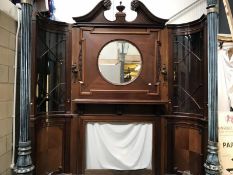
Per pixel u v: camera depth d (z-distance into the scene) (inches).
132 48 86.8
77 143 86.6
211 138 65.3
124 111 87.4
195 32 80.6
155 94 85.4
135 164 88.0
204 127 74.9
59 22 83.3
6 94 73.2
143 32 85.8
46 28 80.4
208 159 65.1
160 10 93.5
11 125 77.0
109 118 86.7
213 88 65.2
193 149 80.1
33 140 72.6
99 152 88.3
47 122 81.0
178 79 86.7
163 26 85.9
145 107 87.7
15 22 77.7
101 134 88.0
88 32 85.4
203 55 76.6
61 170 85.1
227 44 75.2
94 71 85.4
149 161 88.8
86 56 85.2
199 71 79.9
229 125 70.4
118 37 85.8
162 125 87.5
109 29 85.8
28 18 63.6
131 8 87.0
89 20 85.1
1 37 69.2
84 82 84.9
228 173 69.0
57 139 84.5
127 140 88.3
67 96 86.0
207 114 73.9
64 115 85.5
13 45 76.9
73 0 92.4
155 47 85.8
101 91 84.8
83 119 86.6
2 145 71.1
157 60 85.7
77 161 86.4
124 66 86.7
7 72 73.4
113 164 88.2
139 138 88.5
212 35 65.5
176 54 86.6
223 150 69.5
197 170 78.2
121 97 85.2
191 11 93.5
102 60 86.4
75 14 92.4
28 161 63.3
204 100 75.5
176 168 85.2
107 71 86.4
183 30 84.1
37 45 76.3
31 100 72.5
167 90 86.4
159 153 87.1
